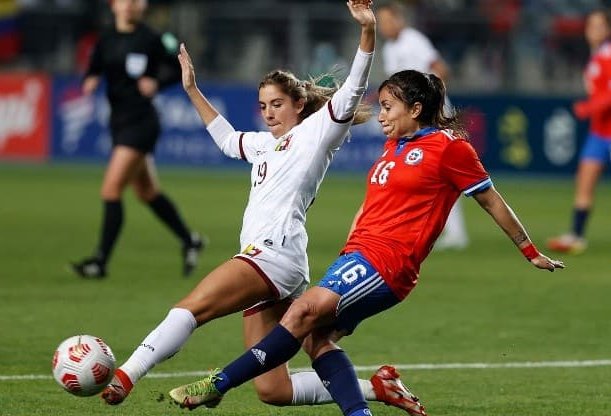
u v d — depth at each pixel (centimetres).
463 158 2075
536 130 8550
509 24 9512
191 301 2073
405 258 2061
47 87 9012
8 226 5803
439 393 2614
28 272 4350
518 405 2503
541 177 8556
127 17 4147
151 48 4141
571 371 2866
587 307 3825
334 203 7088
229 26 9650
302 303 2022
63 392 2541
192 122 8944
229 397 2544
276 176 2169
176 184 7981
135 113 4147
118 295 3866
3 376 2688
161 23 9612
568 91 9281
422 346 3152
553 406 2497
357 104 2147
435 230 2088
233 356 2967
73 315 3491
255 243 2139
